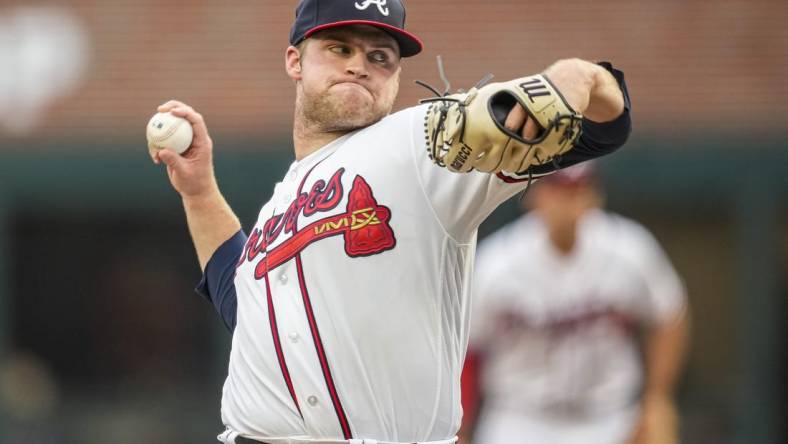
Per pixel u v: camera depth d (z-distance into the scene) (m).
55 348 43.47
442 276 10.78
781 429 40.78
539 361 22.83
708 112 37.75
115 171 38.56
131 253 43.78
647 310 22.97
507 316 22.81
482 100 9.25
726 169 37.91
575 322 22.69
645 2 40.41
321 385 10.64
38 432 42.16
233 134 37.47
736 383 41.62
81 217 43.53
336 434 10.68
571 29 39.53
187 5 40.69
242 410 11.23
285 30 39.94
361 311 10.59
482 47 38.72
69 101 38.78
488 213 10.69
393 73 11.30
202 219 13.02
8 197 39.22
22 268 43.47
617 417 22.92
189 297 43.59
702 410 41.84
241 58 39.25
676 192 40.81
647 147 37.66
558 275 22.64
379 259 10.62
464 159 9.48
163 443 42.72
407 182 10.66
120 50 39.66
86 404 43.12
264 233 11.47
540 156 9.41
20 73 39.41
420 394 10.70
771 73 38.69
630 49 39.22
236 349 11.54
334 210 10.80
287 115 37.75
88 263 43.72
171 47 39.66
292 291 10.91
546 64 38.38
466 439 22.75
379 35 11.13
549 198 22.09
